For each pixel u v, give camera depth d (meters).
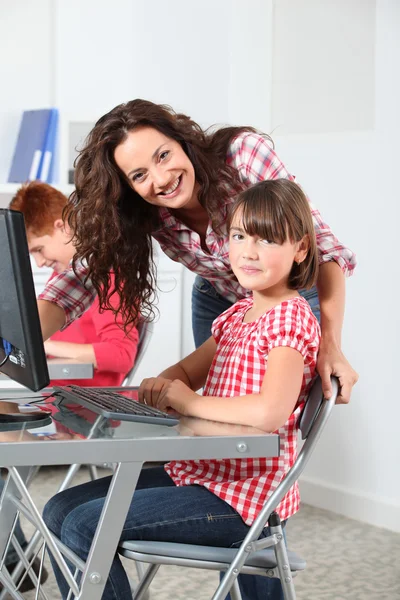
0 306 1.61
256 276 1.80
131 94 4.84
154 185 1.95
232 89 4.27
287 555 1.73
